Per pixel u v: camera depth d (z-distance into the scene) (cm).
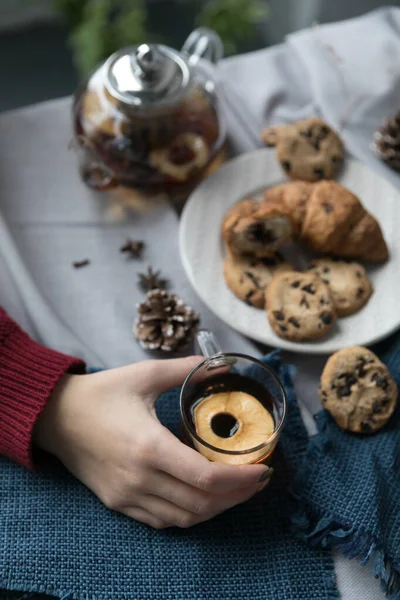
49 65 168
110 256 85
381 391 74
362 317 79
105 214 87
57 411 74
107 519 72
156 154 85
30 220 87
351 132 92
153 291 80
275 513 71
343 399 74
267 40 164
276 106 95
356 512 70
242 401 71
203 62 95
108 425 72
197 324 79
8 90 164
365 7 136
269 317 78
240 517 71
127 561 70
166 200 88
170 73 82
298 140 87
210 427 70
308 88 96
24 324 81
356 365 75
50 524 72
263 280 80
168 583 69
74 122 88
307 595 68
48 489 73
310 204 82
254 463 69
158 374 74
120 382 74
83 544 71
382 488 71
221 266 82
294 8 145
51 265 85
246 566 70
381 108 94
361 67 96
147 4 174
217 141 88
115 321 81
